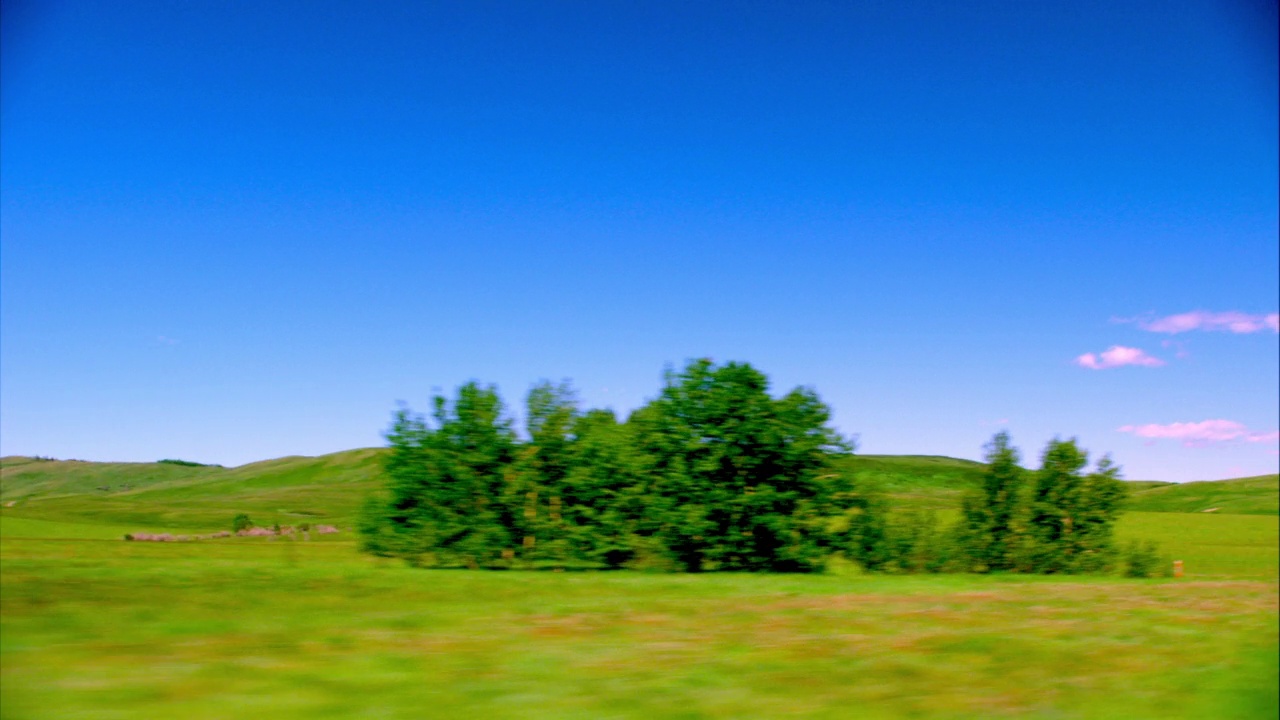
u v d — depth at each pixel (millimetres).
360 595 28141
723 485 46625
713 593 30875
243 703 12914
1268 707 13289
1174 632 21047
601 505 46844
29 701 12875
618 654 17422
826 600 28641
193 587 28516
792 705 13422
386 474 47875
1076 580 43000
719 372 47688
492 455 46375
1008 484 52094
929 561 49344
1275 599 30109
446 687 14211
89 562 39094
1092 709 13273
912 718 12742
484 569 44938
